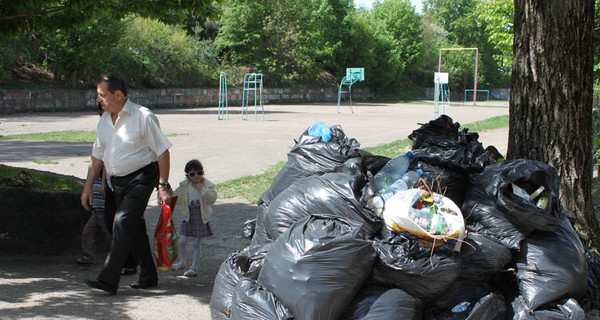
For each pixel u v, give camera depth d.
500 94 78.12
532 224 3.84
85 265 5.66
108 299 4.47
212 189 5.56
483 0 15.88
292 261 3.30
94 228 5.70
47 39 30.06
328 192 4.00
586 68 4.94
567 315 3.62
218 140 17.38
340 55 56.81
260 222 4.66
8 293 4.42
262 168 12.26
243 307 3.38
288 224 4.04
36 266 5.53
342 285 3.24
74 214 6.05
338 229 3.46
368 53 57.69
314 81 54.66
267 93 47.94
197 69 41.72
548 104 4.93
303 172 4.66
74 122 24.39
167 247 4.80
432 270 3.39
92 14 7.58
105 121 4.64
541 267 3.74
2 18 6.71
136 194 4.57
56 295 4.46
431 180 4.14
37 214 5.80
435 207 3.53
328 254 3.28
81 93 32.84
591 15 4.92
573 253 3.85
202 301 4.60
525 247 3.86
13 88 30.02
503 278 3.94
